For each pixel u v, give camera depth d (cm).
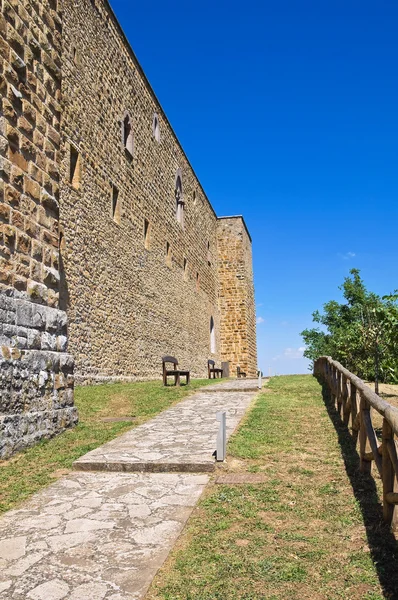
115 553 403
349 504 489
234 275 3862
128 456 666
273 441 737
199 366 3070
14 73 757
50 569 379
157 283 2289
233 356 3759
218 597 336
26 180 776
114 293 1734
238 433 798
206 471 614
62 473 625
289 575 361
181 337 2691
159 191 2378
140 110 2128
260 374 1434
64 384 841
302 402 1111
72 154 1474
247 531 436
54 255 848
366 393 550
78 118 1492
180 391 1362
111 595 341
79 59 1521
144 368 2044
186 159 2998
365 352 1527
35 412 746
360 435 591
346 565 374
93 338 1530
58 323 841
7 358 691
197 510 489
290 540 417
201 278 3262
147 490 553
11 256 727
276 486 546
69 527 457
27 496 543
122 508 500
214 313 3628
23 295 750
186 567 377
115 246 1762
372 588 343
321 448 696
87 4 1603
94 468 637
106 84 1742
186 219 2945
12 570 379
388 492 436
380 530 426
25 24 795
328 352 2641
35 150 808
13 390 698
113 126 1794
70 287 1386
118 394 1250
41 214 815
